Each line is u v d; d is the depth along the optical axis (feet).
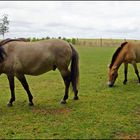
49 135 23.27
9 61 31.53
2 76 60.18
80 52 142.72
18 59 31.42
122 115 28.81
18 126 25.95
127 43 44.39
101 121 26.76
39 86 47.32
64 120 27.40
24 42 32.42
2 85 49.01
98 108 31.81
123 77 54.13
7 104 33.76
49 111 30.99
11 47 31.68
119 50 44.04
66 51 32.50
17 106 33.63
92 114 29.35
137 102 34.24
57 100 36.40
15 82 51.80
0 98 38.29
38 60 31.63
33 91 42.80
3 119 28.30
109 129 24.36
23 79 32.48
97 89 42.96
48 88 45.24
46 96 39.01
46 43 32.30
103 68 71.51
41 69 32.17
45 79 55.31
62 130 24.40
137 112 29.96
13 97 33.45
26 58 31.42
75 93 35.55
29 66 31.65
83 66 77.10
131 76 55.57
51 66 32.53
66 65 32.91
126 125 25.49
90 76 57.41
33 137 22.86
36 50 31.63
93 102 34.73
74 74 33.45
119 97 37.17
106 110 30.89
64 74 33.14
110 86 44.29
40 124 26.32
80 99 36.47
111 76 44.29
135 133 23.52
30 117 28.78
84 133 23.47
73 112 30.30
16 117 28.91
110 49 175.83
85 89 43.27
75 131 24.07
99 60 96.68
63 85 47.98
